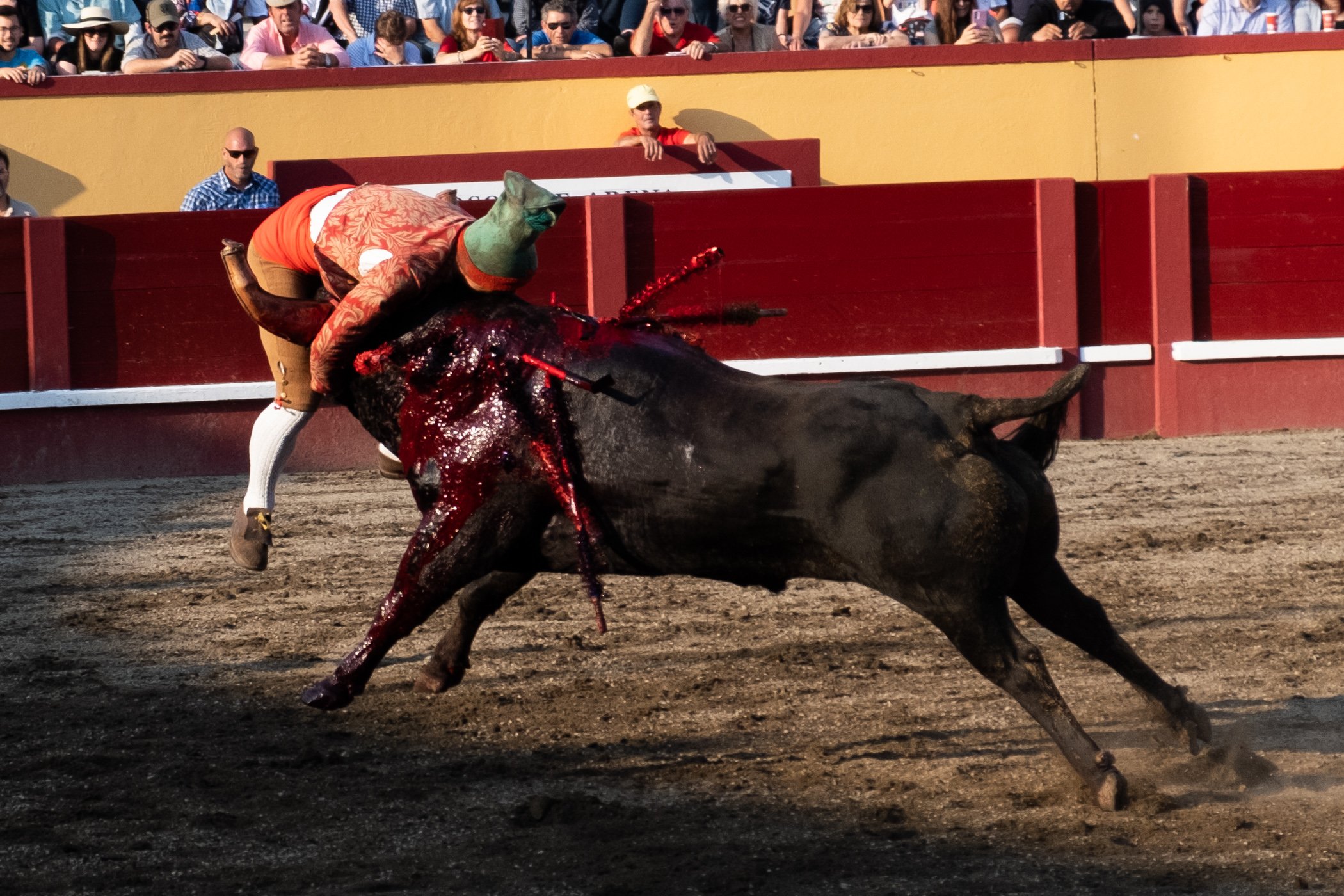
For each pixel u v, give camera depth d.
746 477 11.04
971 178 38.59
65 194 36.22
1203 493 26.14
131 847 10.98
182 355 31.95
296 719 14.37
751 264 33.00
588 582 11.34
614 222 32.56
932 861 10.45
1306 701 14.38
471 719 14.28
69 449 31.73
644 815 11.48
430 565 11.80
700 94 37.62
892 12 41.12
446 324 11.99
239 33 40.44
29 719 14.41
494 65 36.91
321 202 12.95
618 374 11.52
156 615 18.95
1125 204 33.94
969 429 11.02
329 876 10.41
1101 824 11.07
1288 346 33.94
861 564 10.94
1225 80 38.94
